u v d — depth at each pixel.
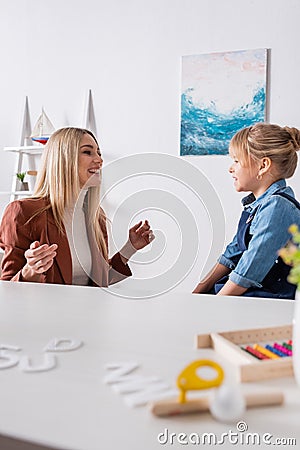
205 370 0.62
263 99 2.98
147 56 3.25
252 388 0.56
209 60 3.09
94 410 0.50
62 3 3.48
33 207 1.72
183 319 0.90
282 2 2.96
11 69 3.63
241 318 0.91
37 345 0.73
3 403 0.52
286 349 0.67
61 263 1.66
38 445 0.44
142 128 3.27
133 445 0.43
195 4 3.14
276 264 1.61
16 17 3.61
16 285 1.28
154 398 0.52
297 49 2.94
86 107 3.38
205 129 3.10
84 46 3.42
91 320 0.88
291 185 2.93
